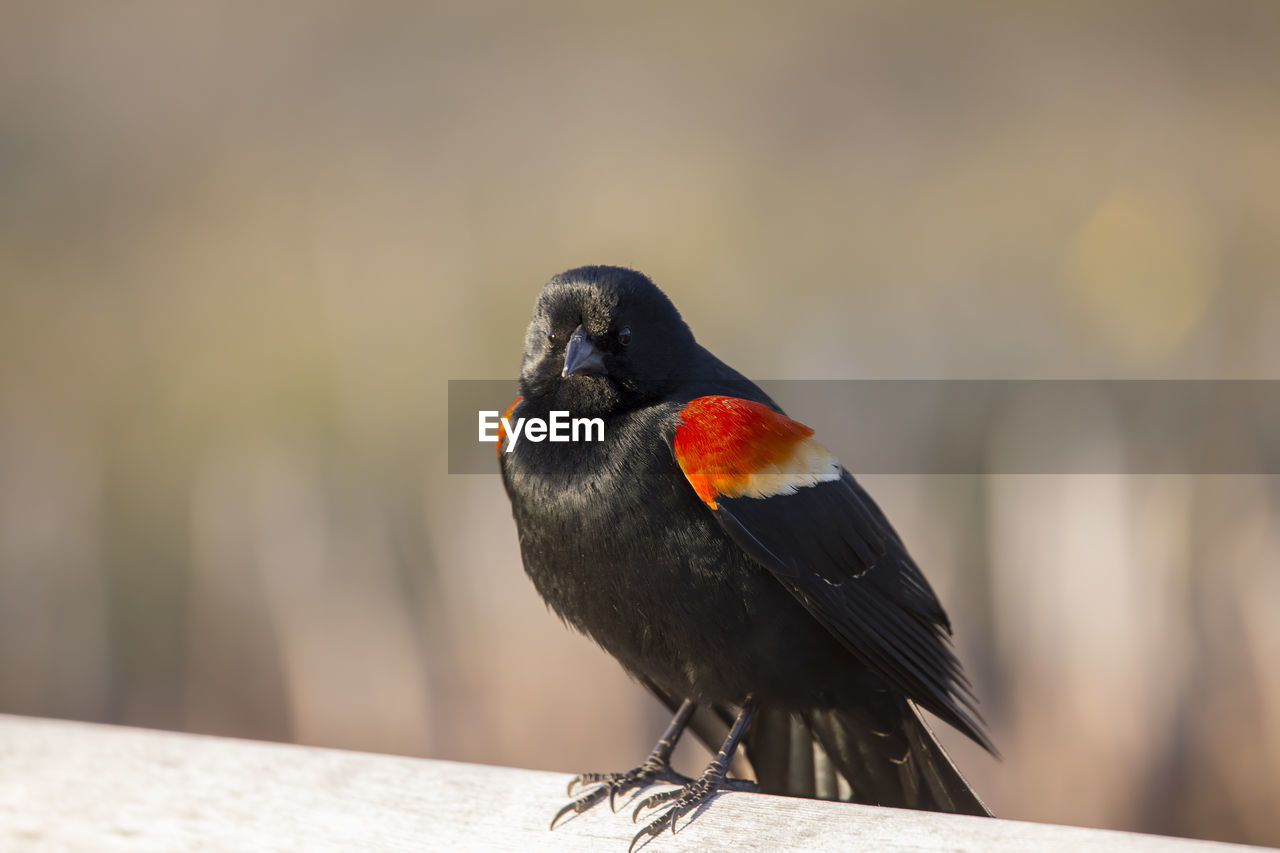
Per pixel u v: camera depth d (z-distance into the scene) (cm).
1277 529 1127
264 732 1257
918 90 1803
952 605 1174
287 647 1263
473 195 1691
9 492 1426
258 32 1972
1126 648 1114
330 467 1355
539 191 1688
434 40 1948
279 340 1529
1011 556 1171
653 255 1584
